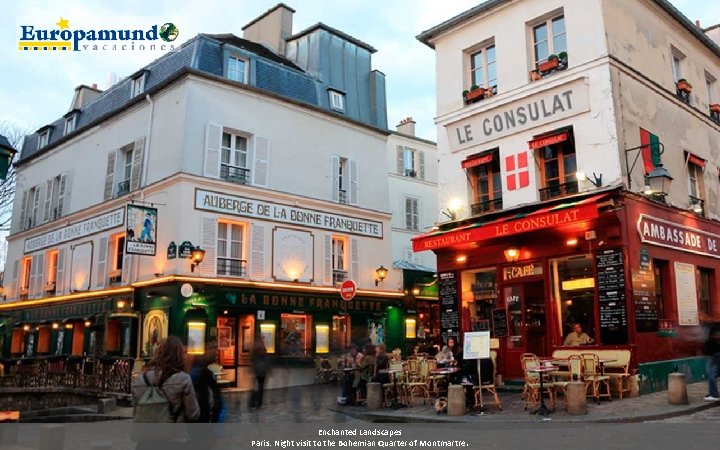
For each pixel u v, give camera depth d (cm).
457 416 1027
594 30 1327
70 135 2280
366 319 2106
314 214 2036
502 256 1433
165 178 1761
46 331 2281
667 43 1545
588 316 1273
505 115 1464
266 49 2130
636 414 932
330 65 2255
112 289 1883
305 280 1958
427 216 2664
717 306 1480
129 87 2080
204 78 1816
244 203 1850
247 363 1784
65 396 1634
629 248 1212
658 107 1434
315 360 1905
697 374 1334
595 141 1295
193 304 1670
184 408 475
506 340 1415
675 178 1448
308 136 2083
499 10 1512
